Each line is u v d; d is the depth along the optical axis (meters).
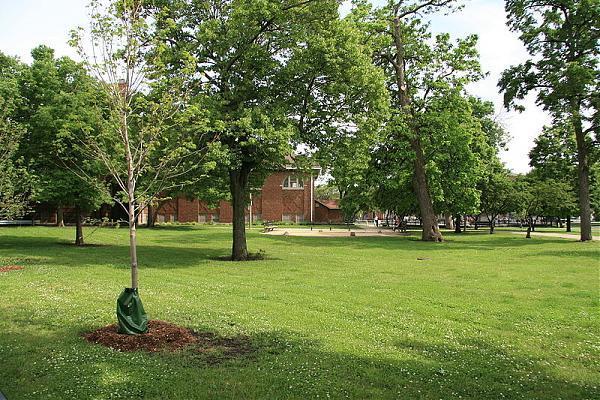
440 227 63.09
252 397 5.25
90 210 25.61
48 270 15.52
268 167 21.77
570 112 30.86
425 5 32.94
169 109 8.65
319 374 6.01
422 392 5.53
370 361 6.58
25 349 6.82
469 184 38.22
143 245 27.72
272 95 19.39
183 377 5.80
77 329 7.91
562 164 38.19
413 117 33.44
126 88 7.80
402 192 42.28
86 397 5.20
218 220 62.91
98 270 15.78
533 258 21.09
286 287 12.77
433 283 13.67
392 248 26.95
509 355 7.11
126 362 6.30
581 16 30.08
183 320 8.59
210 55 19.09
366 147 20.45
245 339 7.56
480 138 40.50
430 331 8.35
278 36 19.31
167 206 62.59
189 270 16.33
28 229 38.47
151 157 11.66
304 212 64.94
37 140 22.44
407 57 34.44
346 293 11.94
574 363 6.81
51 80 23.09
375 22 30.52
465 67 32.28
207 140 17.48
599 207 55.94
